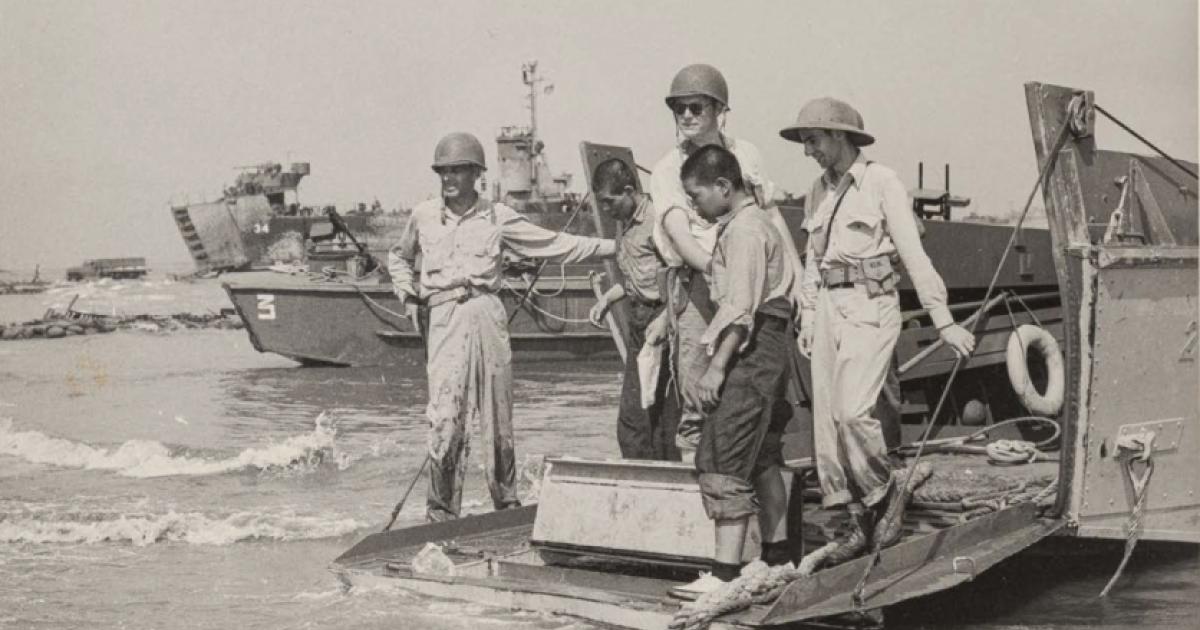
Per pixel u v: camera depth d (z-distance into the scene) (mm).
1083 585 5488
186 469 9266
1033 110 5309
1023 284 8969
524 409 13383
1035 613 5008
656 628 4688
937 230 8289
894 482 5090
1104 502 5449
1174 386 5672
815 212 5215
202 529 6945
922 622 4891
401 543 6121
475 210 6715
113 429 11984
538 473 8938
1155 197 5852
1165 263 5551
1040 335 7586
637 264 6215
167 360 21344
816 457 5203
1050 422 7195
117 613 5160
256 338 20125
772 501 5148
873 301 5020
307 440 10328
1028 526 5410
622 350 7652
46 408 14094
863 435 4977
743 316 4656
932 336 8031
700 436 5008
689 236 5227
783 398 5133
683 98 5480
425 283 6695
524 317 19422
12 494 8211
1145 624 4816
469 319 6590
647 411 6211
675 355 5398
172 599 5395
